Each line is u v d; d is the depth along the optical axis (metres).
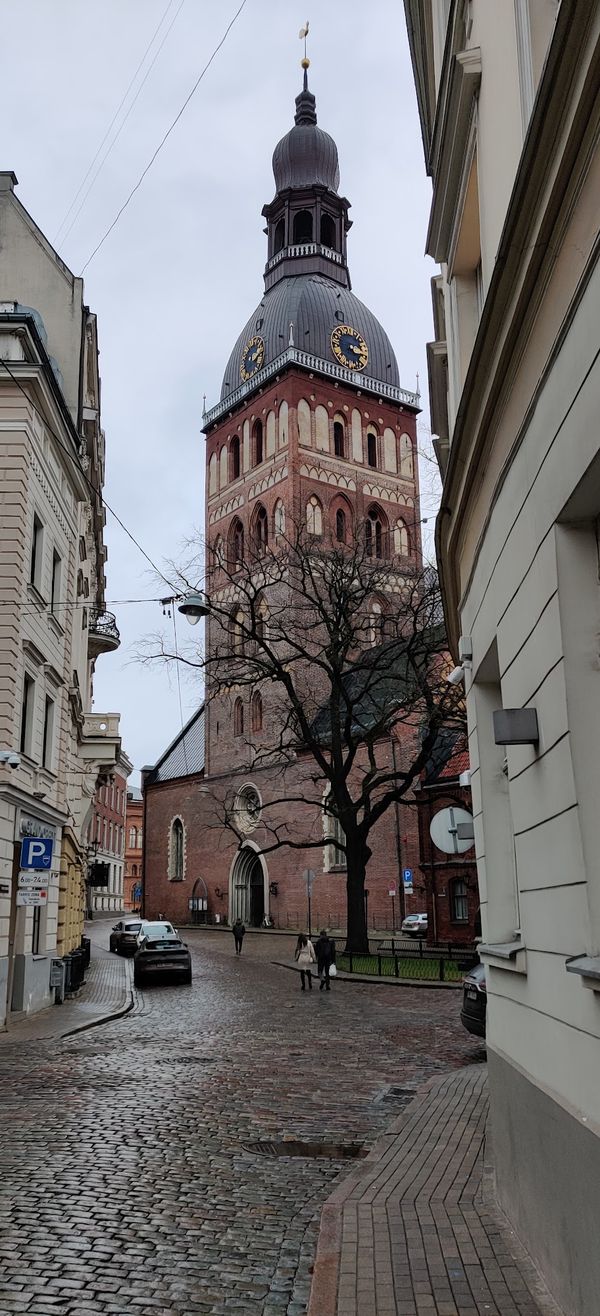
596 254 3.71
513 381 5.61
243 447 63.94
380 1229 6.00
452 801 39.75
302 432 59.81
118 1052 14.31
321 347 62.09
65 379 24.30
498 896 6.93
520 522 5.34
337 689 34.25
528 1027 5.43
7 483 18.02
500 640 6.11
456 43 7.82
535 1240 5.17
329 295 64.50
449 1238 5.77
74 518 23.58
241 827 58.62
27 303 24.61
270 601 56.28
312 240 67.62
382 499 63.00
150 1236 6.13
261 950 41.00
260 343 63.56
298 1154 8.40
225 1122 9.55
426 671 32.88
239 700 61.06
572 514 4.37
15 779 17.73
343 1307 4.82
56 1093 10.90
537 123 4.21
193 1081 11.86
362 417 63.34
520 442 5.27
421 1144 8.32
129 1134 8.89
